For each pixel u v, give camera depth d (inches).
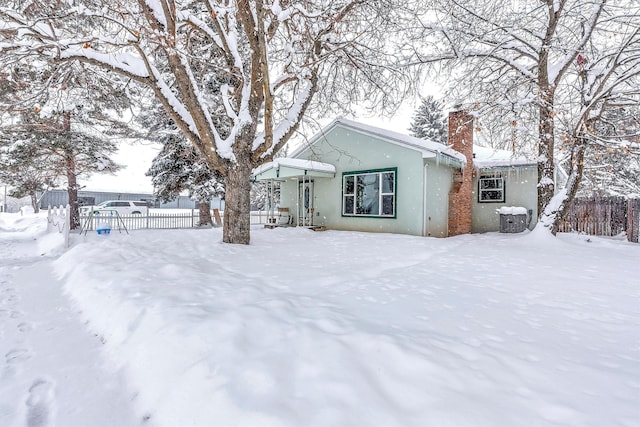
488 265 229.6
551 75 410.6
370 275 191.9
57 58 227.6
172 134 650.8
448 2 382.0
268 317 111.9
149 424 76.2
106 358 107.0
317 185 550.9
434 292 154.0
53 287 191.5
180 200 1534.2
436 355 87.0
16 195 601.6
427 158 416.8
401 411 66.2
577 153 376.2
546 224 372.8
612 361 88.4
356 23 339.0
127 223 638.5
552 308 134.6
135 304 131.8
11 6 268.4
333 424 62.9
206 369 84.6
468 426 61.4
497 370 81.4
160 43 227.0
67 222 354.0
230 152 300.4
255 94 303.1
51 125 510.6
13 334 124.3
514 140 417.1
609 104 367.6
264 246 305.3
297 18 320.2
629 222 417.4
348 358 84.1
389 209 458.6
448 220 491.2
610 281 183.9
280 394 72.2
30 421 77.2
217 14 274.5
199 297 137.2
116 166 636.7
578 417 64.1
